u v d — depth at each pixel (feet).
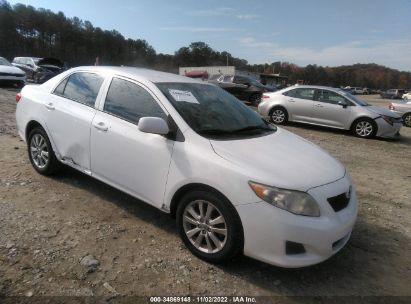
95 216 14.07
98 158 14.23
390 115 37.96
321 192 10.74
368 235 14.76
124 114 13.73
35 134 17.33
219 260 11.30
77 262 11.09
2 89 54.08
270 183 10.36
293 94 42.65
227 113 14.15
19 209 14.03
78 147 15.01
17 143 23.11
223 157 11.16
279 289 10.80
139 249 12.11
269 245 10.30
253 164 10.94
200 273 11.14
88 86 15.46
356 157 28.89
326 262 12.48
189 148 11.73
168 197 12.21
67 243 12.05
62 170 17.47
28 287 9.84
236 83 65.51
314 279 11.46
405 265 12.74
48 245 11.82
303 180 10.78
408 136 43.21
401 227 15.76
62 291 9.83
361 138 38.29
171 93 13.39
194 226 11.94
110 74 14.93
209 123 12.84
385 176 23.73
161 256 11.82
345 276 11.78
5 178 16.88
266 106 44.16
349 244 13.88
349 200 11.79
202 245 11.79
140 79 13.94
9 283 9.91
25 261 10.90
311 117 41.24
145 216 14.40
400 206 18.26
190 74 154.20
